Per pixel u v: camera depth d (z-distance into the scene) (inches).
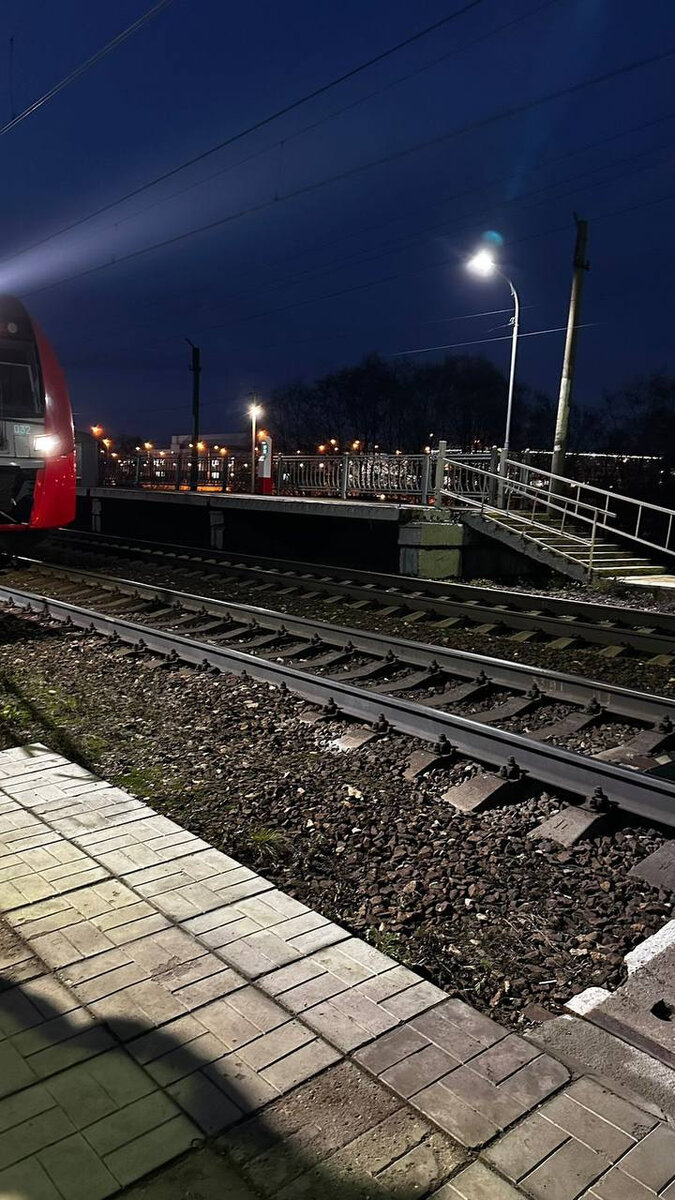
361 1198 77.4
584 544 615.8
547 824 164.1
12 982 107.5
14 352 479.2
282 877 144.8
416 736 211.9
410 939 126.7
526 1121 86.9
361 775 192.1
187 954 115.5
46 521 493.4
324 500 687.1
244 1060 94.7
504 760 189.0
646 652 341.7
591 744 222.5
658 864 147.4
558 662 326.0
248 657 274.2
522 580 610.2
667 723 226.2
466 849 156.5
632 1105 89.9
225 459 1393.9
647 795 165.0
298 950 117.9
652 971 117.7
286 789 182.9
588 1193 78.4
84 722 230.7
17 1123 84.4
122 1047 96.1
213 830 162.1
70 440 504.4
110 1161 80.4
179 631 368.8
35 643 332.5
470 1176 80.0
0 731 219.5
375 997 107.7
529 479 733.3
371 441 2689.5
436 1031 101.2
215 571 567.5
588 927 131.7
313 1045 97.7
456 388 2541.8
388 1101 89.3
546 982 117.3
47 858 143.6
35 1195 76.3
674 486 840.3
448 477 682.2
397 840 159.6
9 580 523.8
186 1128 84.7
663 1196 78.2
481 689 270.7
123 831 156.1
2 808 165.8
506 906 137.3
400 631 383.6
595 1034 103.9
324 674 297.6
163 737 218.4
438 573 584.7
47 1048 95.4
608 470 925.2
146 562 624.1
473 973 119.1
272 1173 79.8
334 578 544.7
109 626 344.2
